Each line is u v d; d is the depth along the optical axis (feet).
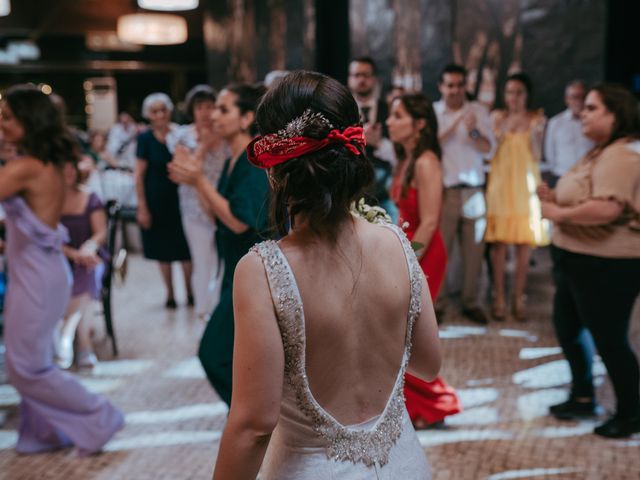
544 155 21.77
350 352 4.07
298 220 4.11
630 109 9.70
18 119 9.80
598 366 13.43
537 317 16.87
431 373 4.60
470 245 16.52
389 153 16.22
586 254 9.86
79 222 13.92
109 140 37.37
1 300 15.39
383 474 4.13
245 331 3.88
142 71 65.21
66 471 9.89
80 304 13.92
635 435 10.35
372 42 24.62
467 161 16.30
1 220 14.21
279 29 28.78
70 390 10.23
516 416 11.21
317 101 3.91
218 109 9.81
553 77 22.09
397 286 4.20
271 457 4.25
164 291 20.70
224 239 9.59
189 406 12.13
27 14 47.47
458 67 16.17
